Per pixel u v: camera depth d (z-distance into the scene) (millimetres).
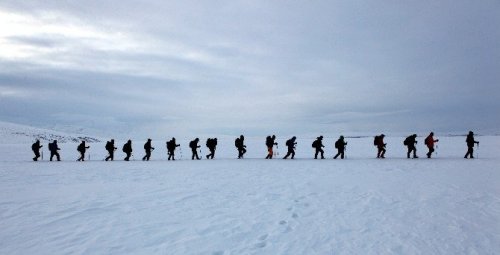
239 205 9492
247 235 6934
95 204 9594
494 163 19594
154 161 25078
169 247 6223
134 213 8586
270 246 6340
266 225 7602
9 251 5996
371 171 16484
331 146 50281
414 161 21391
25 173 17406
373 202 9789
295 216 8367
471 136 23094
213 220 7980
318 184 12836
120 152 42969
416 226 7578
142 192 11492
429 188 11852
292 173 16109
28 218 8102
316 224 7703
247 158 26609
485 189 11594
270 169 17938
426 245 6461
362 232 7172
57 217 8188
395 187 12086
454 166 18219
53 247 6184
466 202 9727
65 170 18828
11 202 9859
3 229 7250
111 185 13070
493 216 8320
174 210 8914
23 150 51562
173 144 25703
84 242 6449
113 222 7777
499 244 6527
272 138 25562
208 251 6055
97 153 41250
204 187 12445
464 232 7184
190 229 7293
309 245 6414
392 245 6449
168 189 12070
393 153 32500
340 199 10195
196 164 21656
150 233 7008
